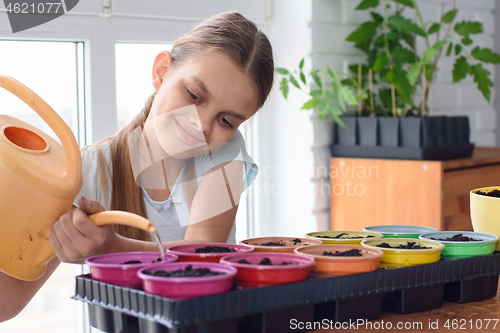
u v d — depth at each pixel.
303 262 0.67
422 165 1.78
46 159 0.71
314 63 2.00
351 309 0.66
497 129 2.85
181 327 0.53
